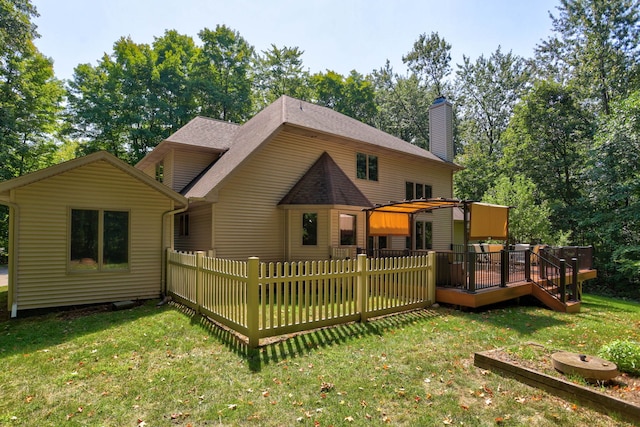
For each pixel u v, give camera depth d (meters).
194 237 13.22
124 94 25.52
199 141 15.07
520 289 9.27
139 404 3.71
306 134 13.88
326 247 12.77
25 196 7.81
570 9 28.12
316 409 3.61
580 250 12.56
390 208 12.23
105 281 8.71
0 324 6.96
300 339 5.71
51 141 25.94
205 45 30.89
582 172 20.88
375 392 3.97
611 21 24.88
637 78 23.47
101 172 8.72
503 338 6.09
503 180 23.34
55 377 4.38
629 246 18.39
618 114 19.06
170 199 9.76
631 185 17.92
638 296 19.28
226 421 3.39
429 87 39.97
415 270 8.20
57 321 7.10
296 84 36.47
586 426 3.26
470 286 8.20
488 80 36.88
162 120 25.98
